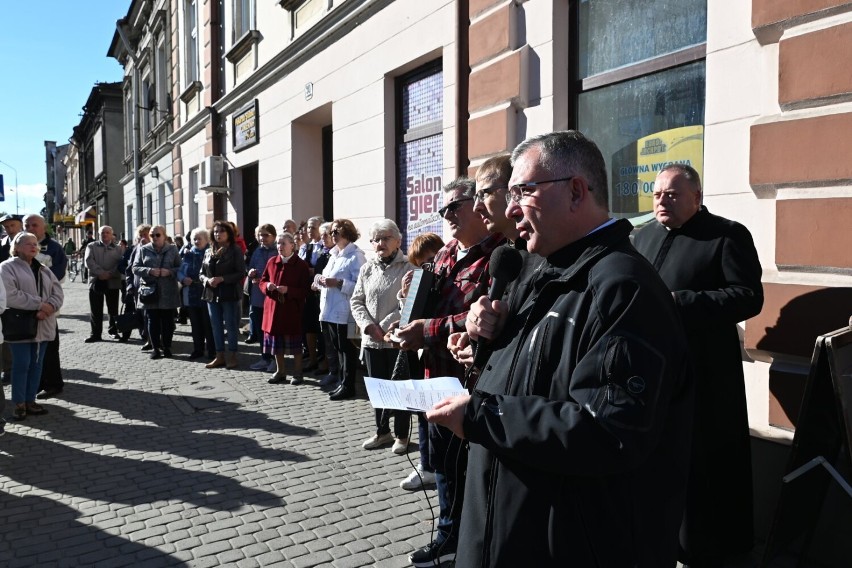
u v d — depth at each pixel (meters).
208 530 3.28
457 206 2.94
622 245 1.50
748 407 3.22
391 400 1.76
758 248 3.16
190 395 6.01
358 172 7.49
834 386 2.39
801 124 2.90
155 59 18.69
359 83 7.35
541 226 1.55
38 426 5.09
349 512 3.48
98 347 8.84
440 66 6.16
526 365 1.52
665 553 1.45
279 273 6.41
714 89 3.38
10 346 5.24
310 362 7.05
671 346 1.37
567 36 4.56
